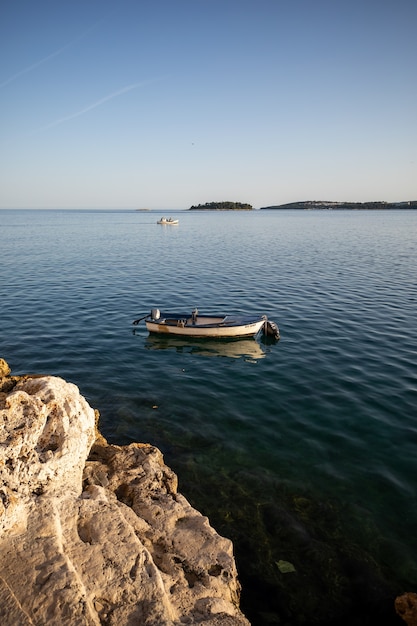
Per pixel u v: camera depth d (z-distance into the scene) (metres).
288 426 13.10
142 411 14.09
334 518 9.31
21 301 29.30
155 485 8.58
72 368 17.70
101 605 5.43
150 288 34.31
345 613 7.25
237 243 70.81
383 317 25.11
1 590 5.19
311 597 7.52
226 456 11.58
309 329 23.06
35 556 5.67
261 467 11.09
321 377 16.61
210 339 21.81
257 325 21.83
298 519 9.27
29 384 8.31
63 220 180.88
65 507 6.84
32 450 6.88
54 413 7.74
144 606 5.46
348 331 22.48
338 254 54.75
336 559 8.27
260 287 34.41
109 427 13.02
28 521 6.21
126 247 65.88
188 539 7.22
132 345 20.91
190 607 5.91
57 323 24.25
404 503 9.78
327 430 12.83
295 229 103.12
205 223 144.88
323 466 11.12
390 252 56.53
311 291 32.62
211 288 34.28
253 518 9.27
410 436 12.45
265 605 7.35
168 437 12.52
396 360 18.17
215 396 15.20
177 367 18.06
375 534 8.88
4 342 20.69
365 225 118.25
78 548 6.13
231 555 7.11
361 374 16.78
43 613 4.98
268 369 17.61
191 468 11.02
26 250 60.25
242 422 13.36
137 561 6.10
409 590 7.68
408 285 34.41
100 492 7.63
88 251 60.16
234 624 5.73
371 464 11.20
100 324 24.31
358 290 32.72
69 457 7.44
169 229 112.75
